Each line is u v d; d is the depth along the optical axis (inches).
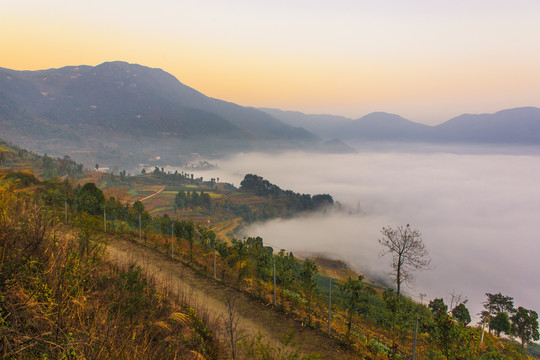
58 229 255.8
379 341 491.8
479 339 412.8
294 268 565.9
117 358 177.9
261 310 510.9
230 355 318.3
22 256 185.8
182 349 261.1
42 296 175.2
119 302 267.9
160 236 952.9
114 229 985.5
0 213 188.1
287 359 306.8
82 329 177.9
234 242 700.7
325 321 516.7
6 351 135.5
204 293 553.3
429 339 439.8
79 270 245.1
